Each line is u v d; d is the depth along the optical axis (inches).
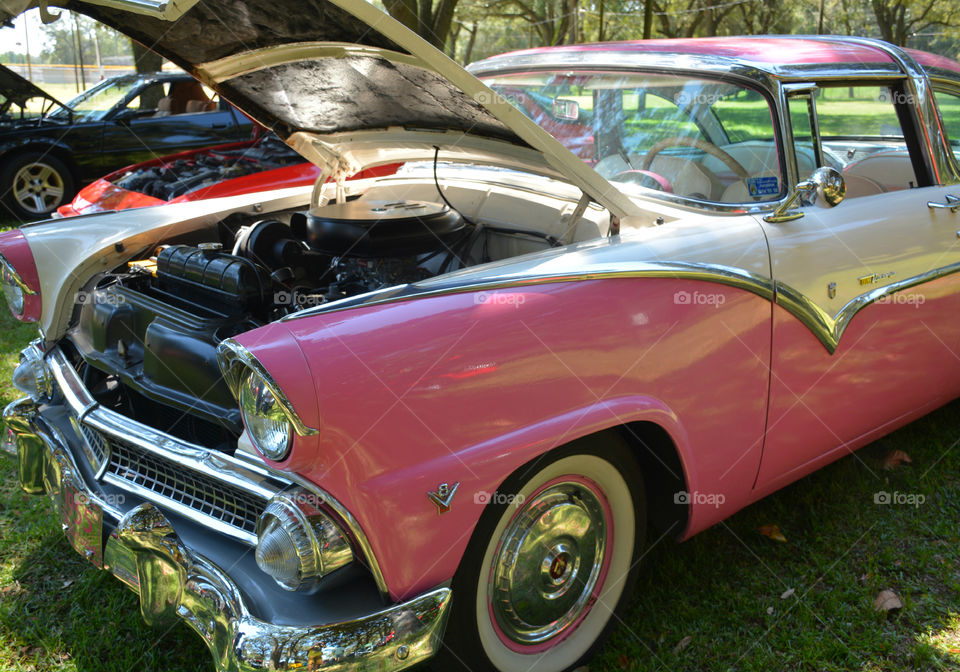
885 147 120.8
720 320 84.9
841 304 97.1
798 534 111.0
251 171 244.5
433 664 75.9
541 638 82.4
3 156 318.0
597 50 119.1
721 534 110.5
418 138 102.9
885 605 95.5
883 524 112.9
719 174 100.1
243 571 69.4
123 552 75.7
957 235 113.7
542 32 1059.9
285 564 63.9
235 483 69.9
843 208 101.0
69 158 327.9
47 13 77.2
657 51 111.1
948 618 94.7
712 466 88.4
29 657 87.4
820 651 88.7
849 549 107.3
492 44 1482.5
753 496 98.0
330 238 95.0
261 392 62.4
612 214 88.0
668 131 103.8
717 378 85.5
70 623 92.7
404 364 65.3
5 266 102.0
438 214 98.5
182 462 74.1
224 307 90.4
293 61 88.1
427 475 65.5
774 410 93.1
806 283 92.5
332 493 63.3
